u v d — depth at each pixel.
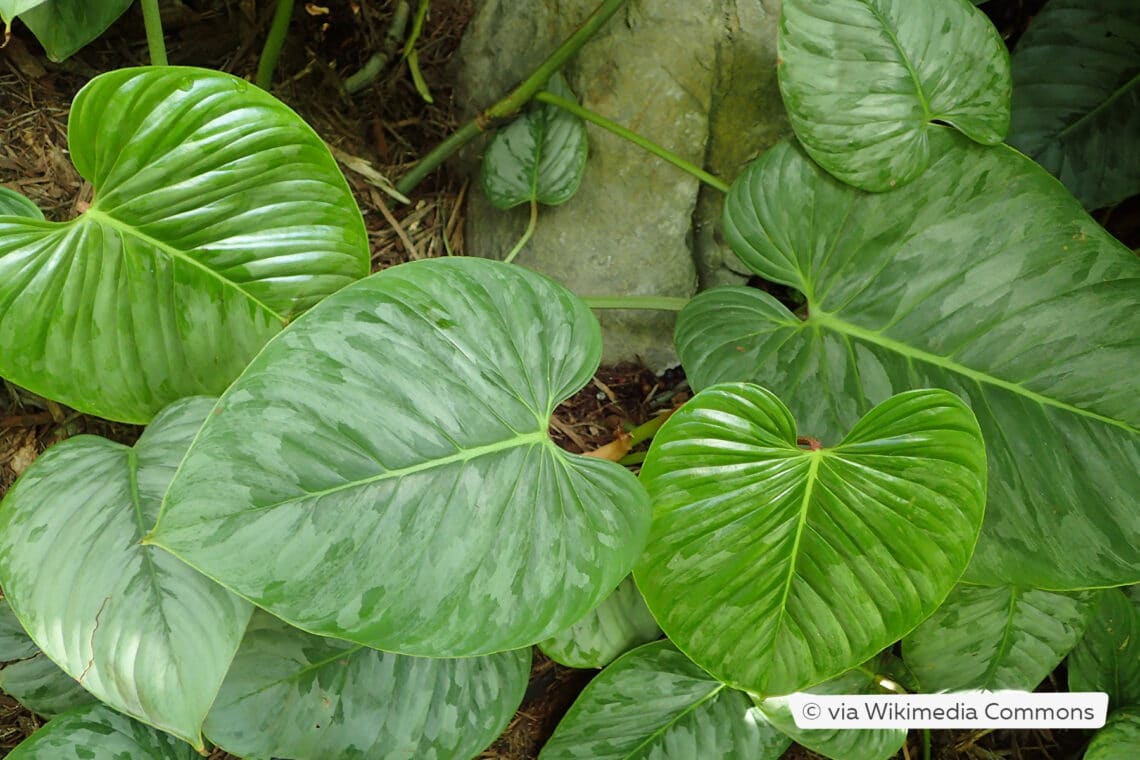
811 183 1.08
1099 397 1.02
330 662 1.05
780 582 0.97
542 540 0.90
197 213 0.93
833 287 1.09
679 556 0.97
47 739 0.99
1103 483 1.01
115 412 0.98
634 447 1.25
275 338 0.85
